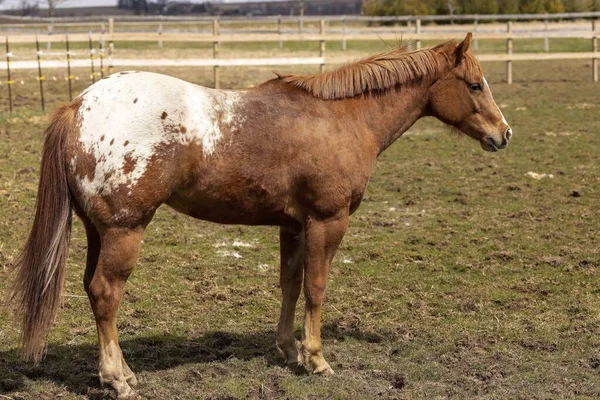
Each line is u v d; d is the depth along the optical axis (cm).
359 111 487
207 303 613
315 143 459
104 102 423
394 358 514
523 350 526
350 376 483
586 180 1046
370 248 759
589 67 2538
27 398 442
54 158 424
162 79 438
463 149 1285
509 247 764
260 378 479
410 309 608
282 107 461
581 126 1470
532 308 607
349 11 6328
